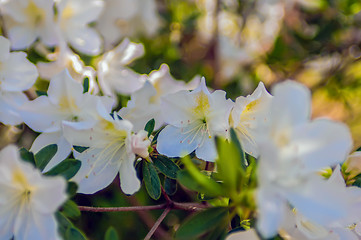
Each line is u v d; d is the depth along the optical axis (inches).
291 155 13.9
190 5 29.5
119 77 20.9
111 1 24.6
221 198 16.7
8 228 15.2
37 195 14.9
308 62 27.6
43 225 14.9
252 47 30.1
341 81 26.5
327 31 26.2
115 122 16.1
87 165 16.6
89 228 20.6
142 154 16.5
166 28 27.9
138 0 26.0
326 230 15.6
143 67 25.5
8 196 15.1
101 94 20.2
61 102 17.1
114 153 16.6
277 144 13.9
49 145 16.1
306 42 26.6
